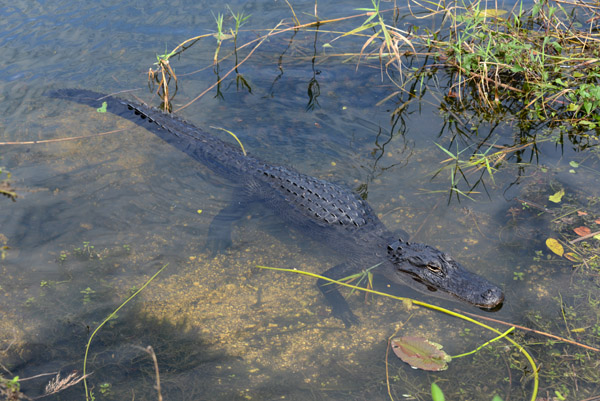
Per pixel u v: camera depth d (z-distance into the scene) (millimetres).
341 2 10922
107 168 7160
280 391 4570
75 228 6230
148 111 8156
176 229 6312
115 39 9727
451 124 7973
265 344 5059
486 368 4719
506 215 6352
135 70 9109
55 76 8820
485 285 5352
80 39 9680
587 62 8125
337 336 5152
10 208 6434
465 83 8766
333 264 6008
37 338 5031
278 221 6523
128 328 5160
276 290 5684
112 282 5645
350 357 4918
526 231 6117
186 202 6703
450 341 5043
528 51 8367
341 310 5434
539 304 5285
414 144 7594
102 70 9070
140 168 7191
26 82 8648
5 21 10016
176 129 7820
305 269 5941
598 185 6676
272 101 8531
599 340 4871
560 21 9633
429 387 4566
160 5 10781
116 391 4543
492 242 6027
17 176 6875
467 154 7367
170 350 4957
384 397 4488
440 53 9273
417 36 9375
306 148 7586
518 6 10141
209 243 6152
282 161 7363
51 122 7965
